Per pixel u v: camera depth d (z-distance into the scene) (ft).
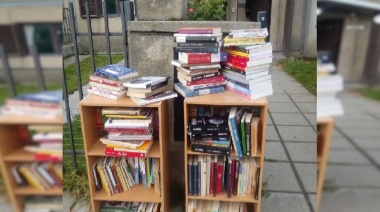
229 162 5.86
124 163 6.35
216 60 5.63
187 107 5.67
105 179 6.22
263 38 5.43
